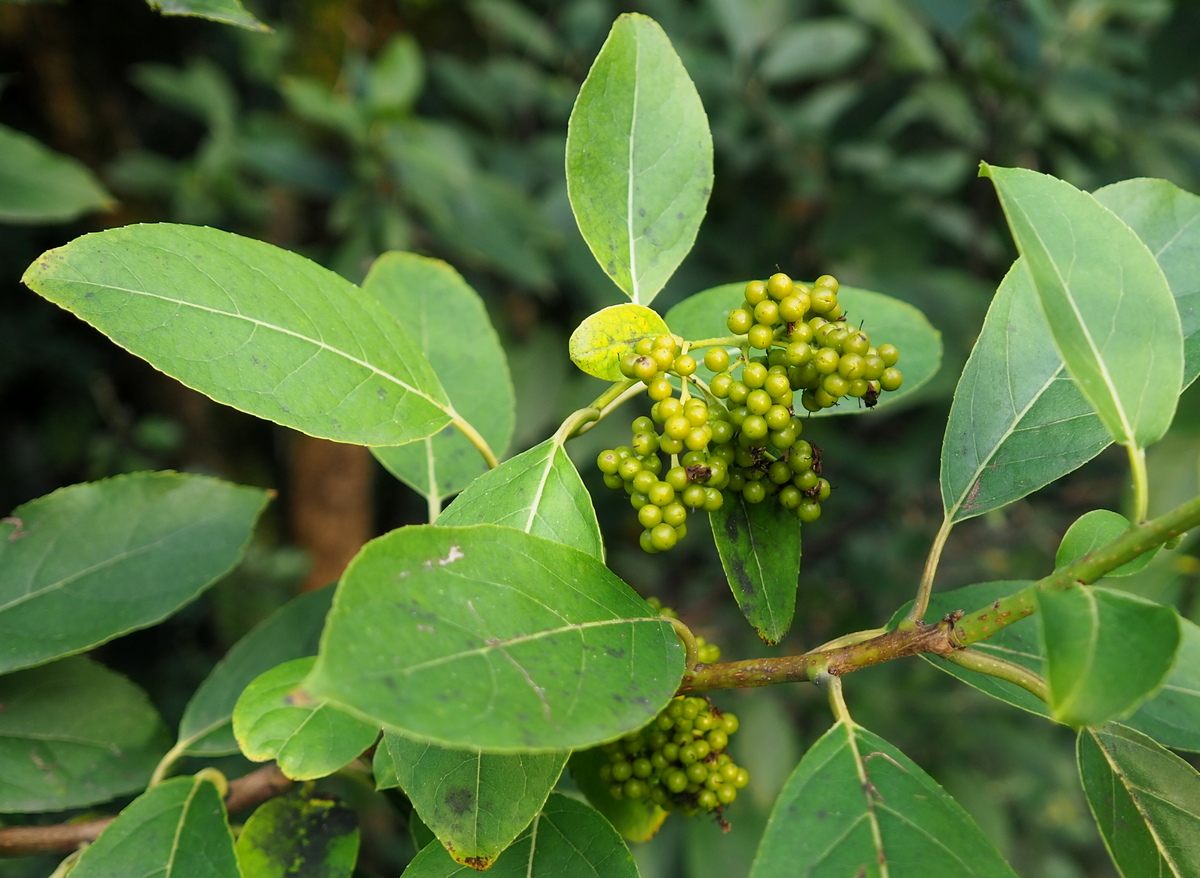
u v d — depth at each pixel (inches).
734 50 28.2
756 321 11.7
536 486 11.8
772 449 12.0
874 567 30.3
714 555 31.8
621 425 28.0
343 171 28.1
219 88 35.0
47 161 17.4
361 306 12.8
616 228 13.0
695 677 11.8
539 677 10.0
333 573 42.2
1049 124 26.2
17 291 46.1
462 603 10.1
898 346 14.6
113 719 14.8
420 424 12.6
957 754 29.9
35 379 48.6
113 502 14.7
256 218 35.0
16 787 14.3
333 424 12.1
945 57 26.6
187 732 14.8
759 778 27.3
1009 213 10.8
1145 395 10.6
